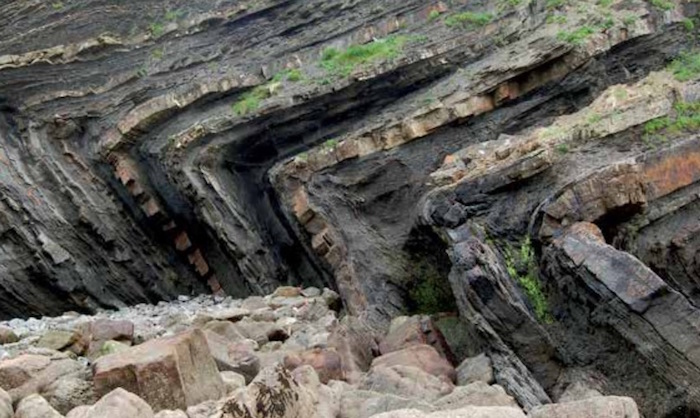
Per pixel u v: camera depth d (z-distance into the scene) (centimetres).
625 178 988
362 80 1526
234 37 1828
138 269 1738
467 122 1430
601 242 907
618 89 1257
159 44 1839
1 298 1595
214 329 1088
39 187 1656
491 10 1617
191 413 646
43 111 1717
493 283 962
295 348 1044
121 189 1730
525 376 898
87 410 613
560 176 1100
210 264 1777
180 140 1590
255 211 1655
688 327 796
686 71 1305
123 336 1062
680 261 988
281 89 1605
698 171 1031
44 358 797
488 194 1135
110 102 1750
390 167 1425
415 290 1302
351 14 1777
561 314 956
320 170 1455
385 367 887
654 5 1455
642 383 827
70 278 1628
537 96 1408
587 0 1513
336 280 1382
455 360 1041
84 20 1833
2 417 622
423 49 1546
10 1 1808
